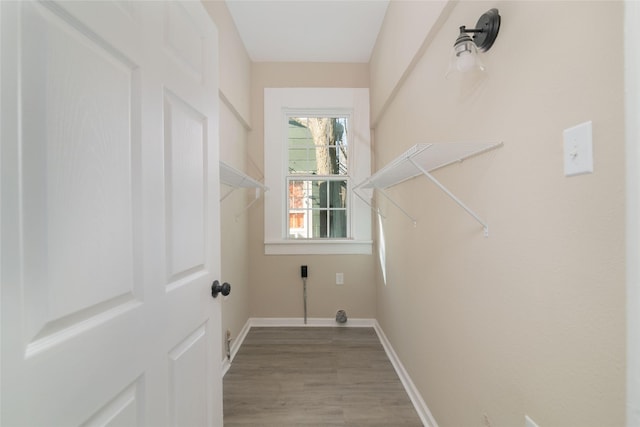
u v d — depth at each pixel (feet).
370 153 9.40
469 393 3.52
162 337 2.49
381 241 8.45
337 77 9.49
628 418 1.63
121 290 2.04
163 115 2.56
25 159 1.44
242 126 8.76
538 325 2.38
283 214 9.68
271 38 8.25
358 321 9.46
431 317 4.67
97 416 1.83
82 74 1.75
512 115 2.63
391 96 6.71
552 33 2.16
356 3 6.87
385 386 6.03
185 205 2.92
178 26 2.85
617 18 1.68
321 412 5.22
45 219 1.53
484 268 3.16
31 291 1.45
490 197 3.01
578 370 2.00
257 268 9.52
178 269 2.76
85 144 1.77
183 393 2.83
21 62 1.42
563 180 2.09
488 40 2.86
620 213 1.68
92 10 1.81
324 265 9.51
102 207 1.90
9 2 1.37
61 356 1.58
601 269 1.81
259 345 8.00
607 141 1.74
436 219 4.42
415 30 4.84
